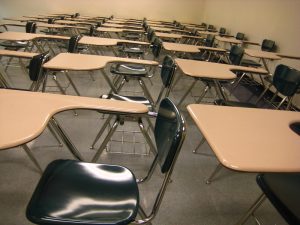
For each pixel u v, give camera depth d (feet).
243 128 3.59
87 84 12.34
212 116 3.87
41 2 27.71
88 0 28.50
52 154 6.64
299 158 2.95
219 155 2.81
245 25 20.10
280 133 3.59
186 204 5.50
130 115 4.25
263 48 16.43
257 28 18.25
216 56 17.24
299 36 13.74
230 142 3.12
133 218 3.05
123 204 3.21
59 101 3.92
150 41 15.30
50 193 3.23
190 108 4.12
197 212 5.33
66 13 28.60
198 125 3.55
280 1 15.70
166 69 7.50
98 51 16.53
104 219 2.95
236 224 4.77
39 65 6.24
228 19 23.38
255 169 2.64
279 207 3.45
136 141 7.59
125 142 7.50
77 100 4.07
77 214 2.98
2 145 2.60
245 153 2.90
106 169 3.76
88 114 9.04
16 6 27.40
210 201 5.69
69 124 8.28
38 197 3.15
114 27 18.22
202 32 21.68
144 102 6.89
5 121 3.09
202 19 30.73
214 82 8.79
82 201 3.19
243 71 8.67
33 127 3.01
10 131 2.87
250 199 5.90
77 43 10.30
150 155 7.02
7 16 27.61
